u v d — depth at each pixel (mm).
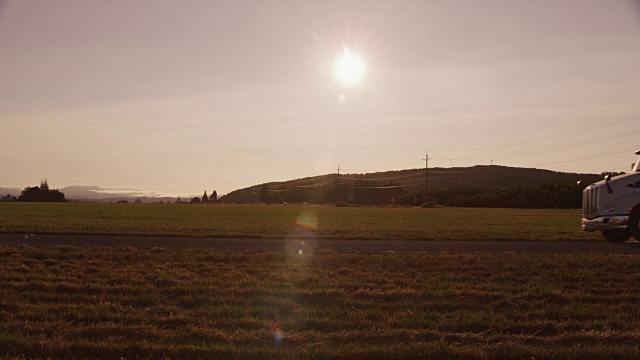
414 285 12797
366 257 16938
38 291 11875
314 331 9219
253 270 14812
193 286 12297
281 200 192000
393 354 8117
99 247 19109
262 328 9336
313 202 184375
